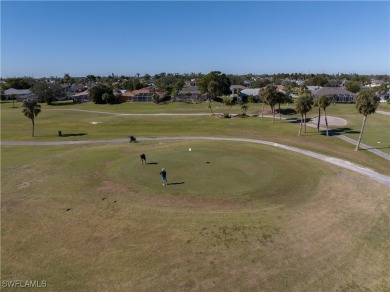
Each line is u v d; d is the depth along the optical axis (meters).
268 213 25.80
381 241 21.59
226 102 104.25
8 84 195.62
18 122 82.19
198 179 33.88
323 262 19.41
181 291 17.05
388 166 38.84
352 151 46.19
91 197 29.44
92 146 52.12
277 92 75.81
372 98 44.34
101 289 17.22
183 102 128.25
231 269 18.80
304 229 23.27
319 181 33.19
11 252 20.72
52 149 50.28
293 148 48.22
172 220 24.73
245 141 53.94
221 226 23.77
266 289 17.14
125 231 23.20
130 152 46.94
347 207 26.86
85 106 123.69
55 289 17.25
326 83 184.88
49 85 138.25
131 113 98.25
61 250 20.89
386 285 17.42
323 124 69.75
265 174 35.50
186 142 53.41
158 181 33.44
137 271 18.69
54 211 26.59
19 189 31.75
